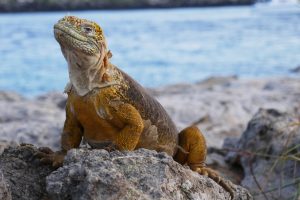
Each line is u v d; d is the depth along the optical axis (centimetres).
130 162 130
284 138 225
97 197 121
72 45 136
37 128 285
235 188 157
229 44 1105
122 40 1185
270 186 212
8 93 477
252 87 510
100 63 140
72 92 142
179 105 393
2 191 129
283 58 900
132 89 148
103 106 141
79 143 149
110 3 2748
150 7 2964
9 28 1485
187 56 932
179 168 135
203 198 136
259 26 1535
